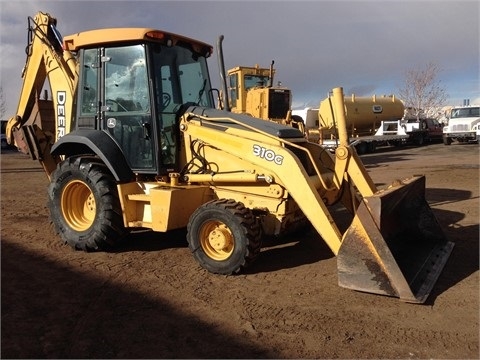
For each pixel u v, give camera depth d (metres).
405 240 5.39
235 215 5.02
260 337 3.79
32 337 3.76
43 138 7.52
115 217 5.84
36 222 7.66
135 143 5.90
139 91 5.85
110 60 6.03
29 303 4.41
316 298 4.54
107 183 5.83
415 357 3.47
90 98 6.25
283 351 3.57
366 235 4.48
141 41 5.76
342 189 5.61
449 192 10.30
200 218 5.23
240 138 5.54
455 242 6.25
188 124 5.96
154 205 5.49
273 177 5.27
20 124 7.96
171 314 4.20
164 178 5.92
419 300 4.29
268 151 5.29
